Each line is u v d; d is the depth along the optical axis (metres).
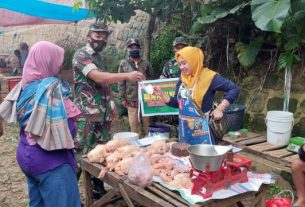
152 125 5.84
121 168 2.98
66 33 11.98
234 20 5.14
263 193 2.83
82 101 3.79
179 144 3.31
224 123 4.66
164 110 5.15
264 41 4.96
